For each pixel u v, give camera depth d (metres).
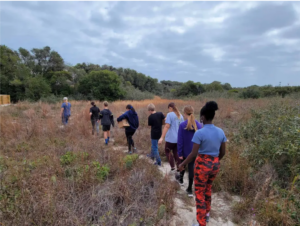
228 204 3.03
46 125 7.52
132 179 3.29
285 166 3.55
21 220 2.23
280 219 2.40
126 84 49.97
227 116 9.26
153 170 3.77
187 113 3.12
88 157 4.38
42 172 3.43
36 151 4.85
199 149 2.37
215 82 33.28
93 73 34.41
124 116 4.92
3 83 29.12
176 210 2.78
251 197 3.02
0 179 3.18
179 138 3.11
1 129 6.71
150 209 2.58
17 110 12.88
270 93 21.61
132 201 2.74
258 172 3.53
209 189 2.54
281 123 4.64
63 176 3.50
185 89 33.34
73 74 40.22
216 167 2.33
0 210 2.43
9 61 31.81
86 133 6.79
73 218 2.29
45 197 2.56
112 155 4.38
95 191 2.92
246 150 4.17
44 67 37.88
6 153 4.98
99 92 32.72
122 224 2.36
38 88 28.69
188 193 3.20
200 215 2.33
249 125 5.64
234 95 22.48
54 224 2.23
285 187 3.14
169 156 3.95
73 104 17.94
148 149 5.34
